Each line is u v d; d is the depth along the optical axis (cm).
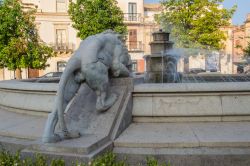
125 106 496
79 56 467
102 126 448
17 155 361
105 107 472
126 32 3138
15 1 2419
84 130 445
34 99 617
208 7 2764
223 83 519
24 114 639
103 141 415
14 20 2369
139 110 527
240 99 518
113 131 448
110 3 3069
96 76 467
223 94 518
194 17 2817
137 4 4200
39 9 3909
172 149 415
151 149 418
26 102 632
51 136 399
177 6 2778
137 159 407
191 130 474
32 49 2473
